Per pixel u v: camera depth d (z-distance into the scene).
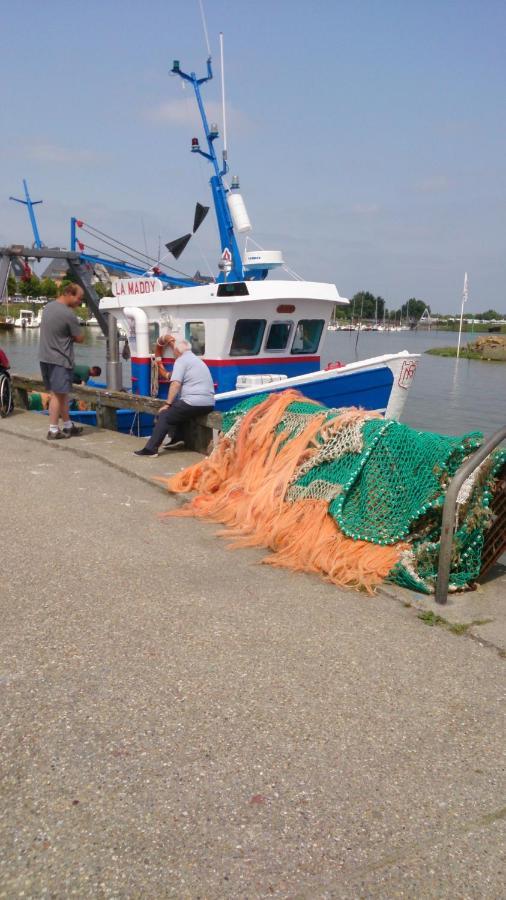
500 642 3.93
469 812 2.61
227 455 6.62
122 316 12.45
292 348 10.94
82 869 2.28
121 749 2.86
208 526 5.88
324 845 2.42
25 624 3.91
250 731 3.02
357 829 2.50
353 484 5.17
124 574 4.73
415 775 2.80
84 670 3.44
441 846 2.44
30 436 9.32
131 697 3.22
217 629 3.96
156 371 11.18
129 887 2.22
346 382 9.45
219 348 10.32
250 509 5.68
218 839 2.42
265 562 5.04
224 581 4.70
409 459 5.00
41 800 2.56
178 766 2.78
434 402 21.16
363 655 3.75
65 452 8.52
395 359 9.62
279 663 3.61
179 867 2.30
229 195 11.64
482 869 2.35
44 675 3.38
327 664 3.63
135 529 5.72
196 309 10.57
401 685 3.46
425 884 2.28
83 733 2.95
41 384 11.66
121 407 10.17
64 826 2.45
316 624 4.10
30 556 5.00
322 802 2.62
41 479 7.21
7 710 3.08
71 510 6.17
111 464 7.88
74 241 13.27
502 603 4.54
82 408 13.29
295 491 5.55
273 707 3.21
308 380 9.23
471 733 3.09
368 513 5.04
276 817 2.54
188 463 7.84
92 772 2.72
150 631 3.89
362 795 2.67
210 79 11.95
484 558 4.95
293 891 2.23
